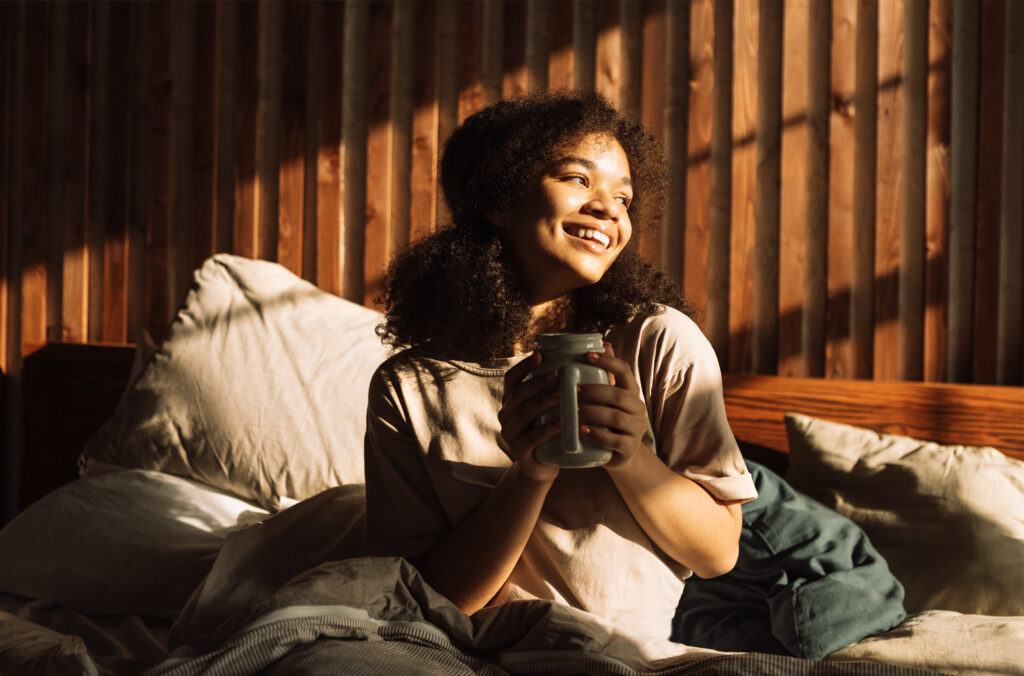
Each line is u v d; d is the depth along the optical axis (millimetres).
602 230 1033
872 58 2057
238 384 1841
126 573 1472
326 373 1852
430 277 1156
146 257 2373
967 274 2018
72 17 2387
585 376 846
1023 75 1985
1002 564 1471
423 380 1102
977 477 1604
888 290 2041
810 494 1711
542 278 1080
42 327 2404
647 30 2141
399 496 1094
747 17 2098
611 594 992
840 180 2057
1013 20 1993
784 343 2080
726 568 1012
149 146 2365
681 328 1052
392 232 2283
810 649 1276
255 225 2324
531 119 1082
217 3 2336
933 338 2020
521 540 958
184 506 1662
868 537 1579
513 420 871
